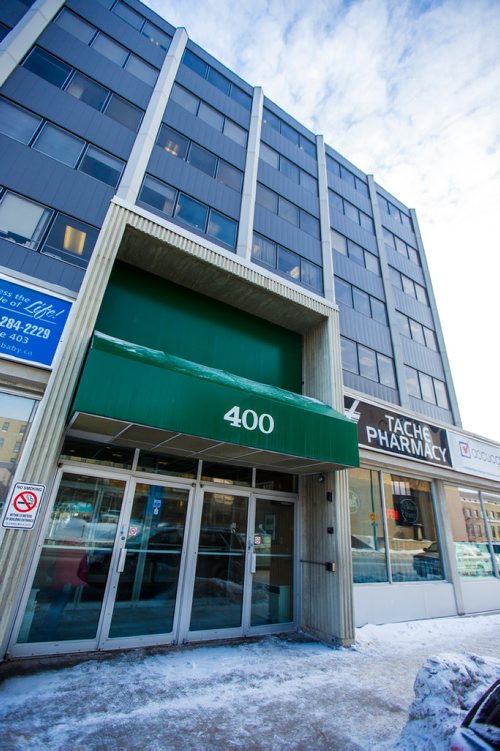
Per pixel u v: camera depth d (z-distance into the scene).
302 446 5.69
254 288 7.31
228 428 5.00
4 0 10.20
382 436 8.67
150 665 4.77
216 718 3.71
